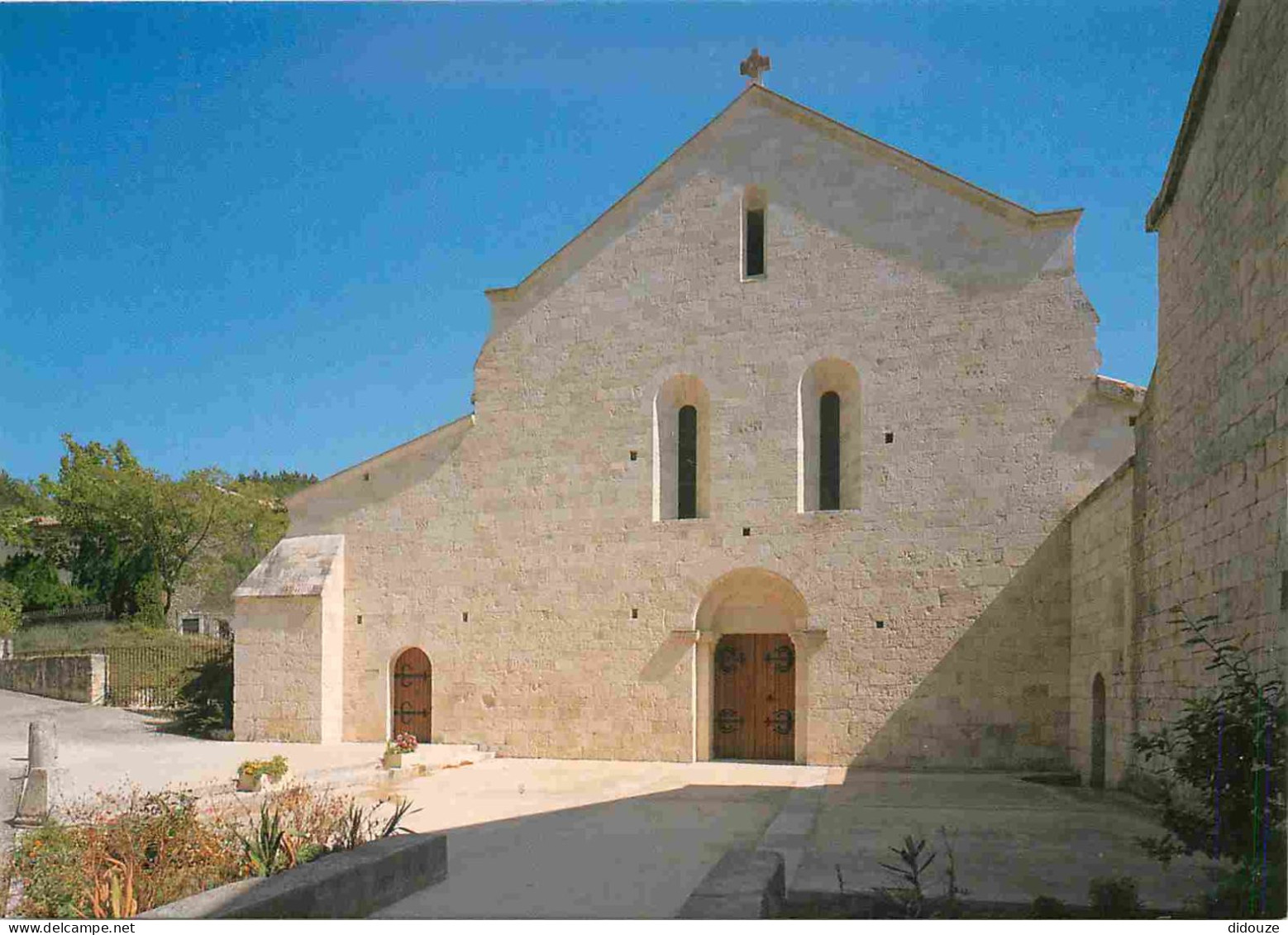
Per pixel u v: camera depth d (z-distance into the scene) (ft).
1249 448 43.37
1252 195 43.68
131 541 178.09
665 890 42.37
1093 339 81.30
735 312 90.68
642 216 94.89
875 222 87.76
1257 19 43.47
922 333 85.30
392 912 38.70
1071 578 79.20
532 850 50.67
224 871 39.29
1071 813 57.93
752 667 89.56
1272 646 40.09
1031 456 81.51
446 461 99.45
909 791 68.95
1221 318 47.39
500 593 95.61
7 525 178.91
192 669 121.19
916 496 83.87
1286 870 32.50
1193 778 35.27
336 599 100.99
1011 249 84.02
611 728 90.17
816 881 40.78
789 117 91.50
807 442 88.38
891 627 83.30
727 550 88.38
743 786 73.46
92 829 41.04
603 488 93.15
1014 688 79.92
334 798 61.77
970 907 36.40
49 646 154.51
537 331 97.35
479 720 94.63
